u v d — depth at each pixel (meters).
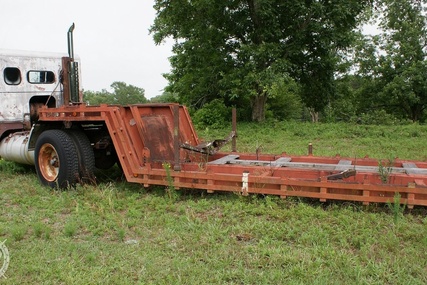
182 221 4.91
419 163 5.96
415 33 29.98
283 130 16.72
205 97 21.95
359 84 38.25
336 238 4.30
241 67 18.41
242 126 18.36
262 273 3.59
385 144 12.27
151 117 6.22
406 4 30.58
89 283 3.52
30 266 3.84
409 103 30.91
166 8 19.41
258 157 6.66
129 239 4.52
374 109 32.94
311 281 3.46
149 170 5.90
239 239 4.41
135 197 5.97
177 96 25.48
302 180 5.09
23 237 4.62
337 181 4.96
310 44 19.31
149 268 3.75
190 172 5.62
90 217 5.18
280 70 17.31
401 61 30.36
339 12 17.30
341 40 18.86
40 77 8.56
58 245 4.34
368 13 20.25
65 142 6.46
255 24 18.55
